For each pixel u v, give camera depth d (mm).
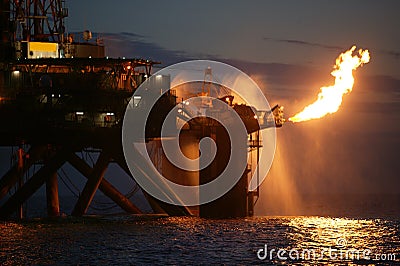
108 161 81375
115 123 80312
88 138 80250
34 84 81062
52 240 70000
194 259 62250
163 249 66312
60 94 80062
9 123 79688
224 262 61250
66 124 79688
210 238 72250
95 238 71250
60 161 80250
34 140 80250
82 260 61281
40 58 81375
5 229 76375
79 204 82062
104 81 80688
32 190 80062
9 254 63438
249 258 63188
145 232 74938
